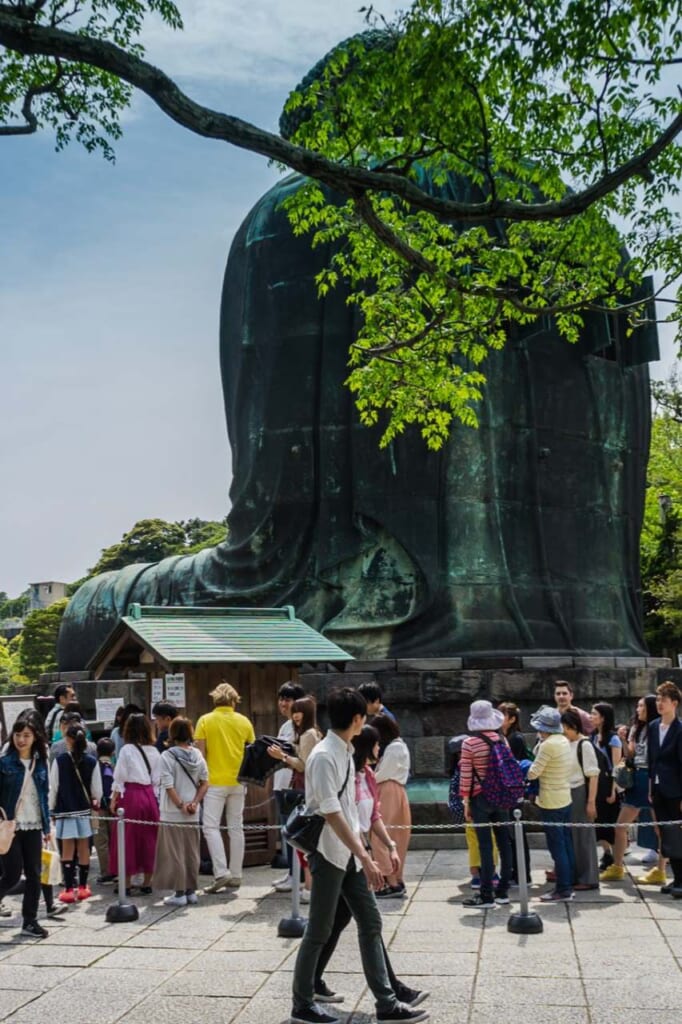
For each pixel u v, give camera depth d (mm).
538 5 10156
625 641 23531
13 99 13586
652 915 12250
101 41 9555
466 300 14953
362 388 16172
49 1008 9344
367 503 21859
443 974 10016
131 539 64812
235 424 24062
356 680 19266
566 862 13188
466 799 13055
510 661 20281
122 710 16906
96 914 13188
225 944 11461
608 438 23922
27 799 12117
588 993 9328
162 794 13719
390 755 13867
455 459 21797
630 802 14219
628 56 10883
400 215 17094
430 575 21344
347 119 12125
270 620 17797
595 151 13102
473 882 13953
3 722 19062
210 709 16609
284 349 22969
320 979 9258
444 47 10305
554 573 22625
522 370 22719
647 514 42625
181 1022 8875
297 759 13617
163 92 9680
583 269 15531
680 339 14664
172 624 17062
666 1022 8555
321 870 8547
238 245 25234
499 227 22109
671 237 14477
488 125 12594
